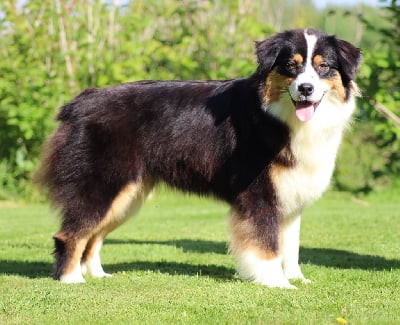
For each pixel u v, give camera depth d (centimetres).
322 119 648
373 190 1480
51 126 1359
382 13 1681
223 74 1455
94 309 553
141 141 693
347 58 643
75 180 692
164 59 1489
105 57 1430
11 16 1472
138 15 1499
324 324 500
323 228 1091
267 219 655
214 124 679
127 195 693
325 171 672
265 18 1798
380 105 1373
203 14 1575
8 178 1438
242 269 666
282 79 638
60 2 1486
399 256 845
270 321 509
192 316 527
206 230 1107
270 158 652
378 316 524
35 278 702
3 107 1371
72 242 687
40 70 1398
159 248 930
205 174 688
